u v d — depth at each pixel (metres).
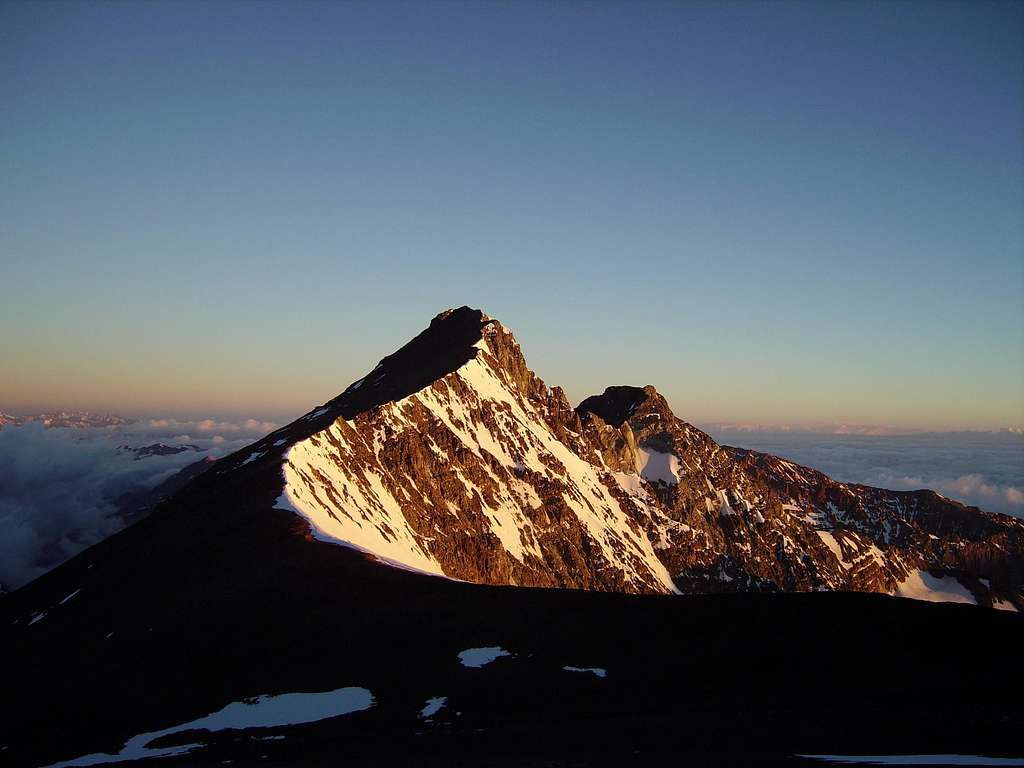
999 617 101.31
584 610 105.50
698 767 59.38
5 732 87.44
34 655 113.19
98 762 76.25
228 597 114.50
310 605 108.25
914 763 58.19
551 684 85.38
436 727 76.19
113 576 149.75
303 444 193.75
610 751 65.88
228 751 74.06
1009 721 70.12
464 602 108.25
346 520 170.25
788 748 64.75
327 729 77.75
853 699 79.19
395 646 95.88
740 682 84.94
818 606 104.62
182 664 97.50
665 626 100.00
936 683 83.00
